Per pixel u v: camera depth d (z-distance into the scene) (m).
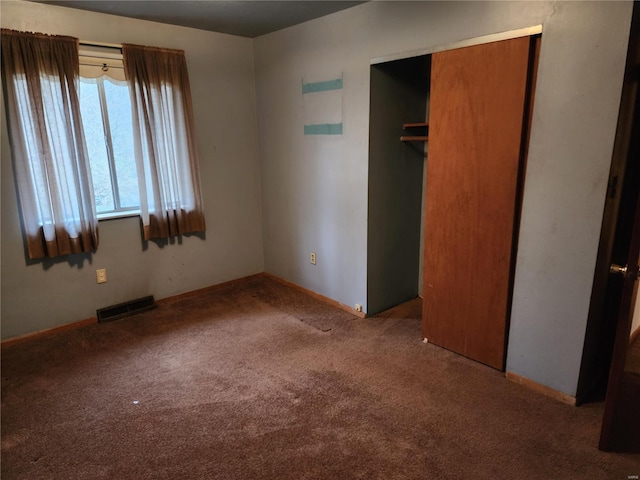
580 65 1.92
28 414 2.21
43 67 2.79
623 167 2.13
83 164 3.03
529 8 2.06
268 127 3.95
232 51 3.79
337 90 3.17
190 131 3.54
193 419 2.17
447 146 2.55
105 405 2.29
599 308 2.24
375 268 3.32
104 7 2.91
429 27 2.51
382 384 2.45
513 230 2.34
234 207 4.10
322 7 2.93
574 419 2.12
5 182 2.81
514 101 2.20
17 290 2.97
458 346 2.76
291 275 4.10
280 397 2.34
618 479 1.75
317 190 3.56
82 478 1.80
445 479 1.76
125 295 3.52
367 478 1.77
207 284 4.03
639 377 2.35
